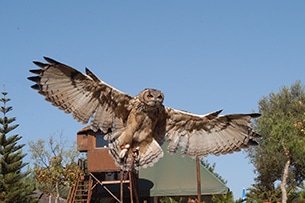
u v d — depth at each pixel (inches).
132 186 1342.3
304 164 1752.0
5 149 1561.3
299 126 1405.0
